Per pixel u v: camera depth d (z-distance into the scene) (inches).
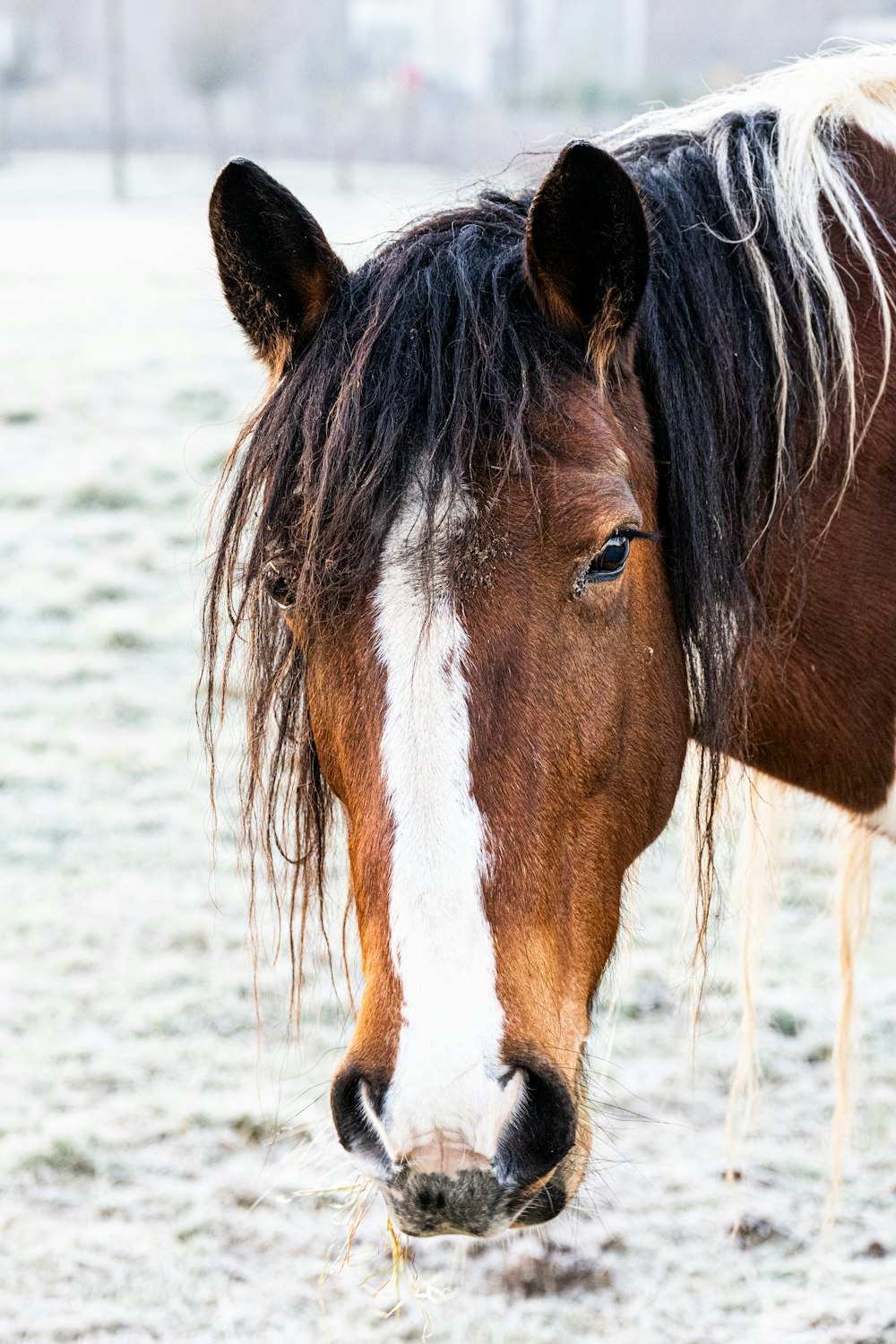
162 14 3715.6
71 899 320.5
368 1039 113.5
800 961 292.4
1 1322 199.8
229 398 778.8
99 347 908.0
